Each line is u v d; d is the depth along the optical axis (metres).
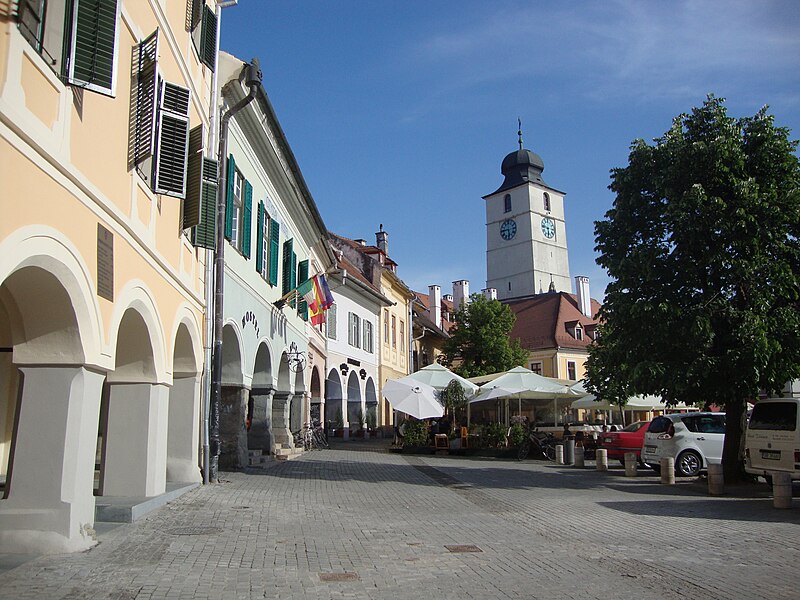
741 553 8.25
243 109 16.25
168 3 11.46
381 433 41.25
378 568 7.35
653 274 16.03
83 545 7.75
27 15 6.14
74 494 7.68
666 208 15.91
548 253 104.12
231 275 16.02
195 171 12.59
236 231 16.92
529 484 16.64
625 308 16.17
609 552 8.30
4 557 7.27
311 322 27.56
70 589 6.13
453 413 31.08
